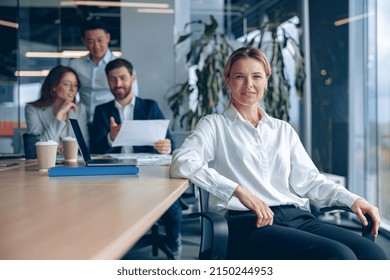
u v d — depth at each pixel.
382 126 4.03
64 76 3.59
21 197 1.35
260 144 1.88
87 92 4.90
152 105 3.54
